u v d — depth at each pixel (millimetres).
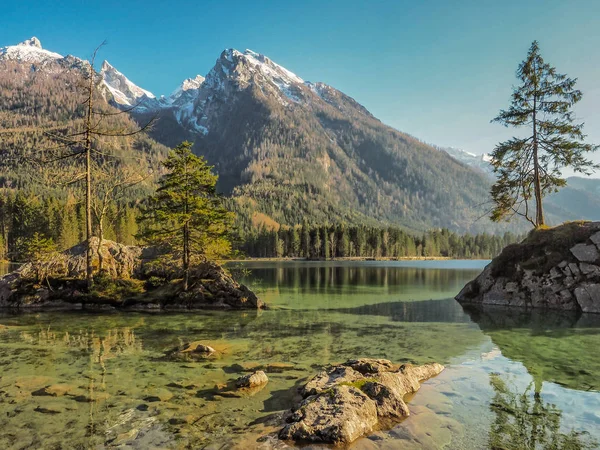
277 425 8141
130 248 32969
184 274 28625
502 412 8922
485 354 14430
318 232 165500
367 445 7285
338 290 40250
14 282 27969
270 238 169875
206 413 8820
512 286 28641
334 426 7527
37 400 9625
